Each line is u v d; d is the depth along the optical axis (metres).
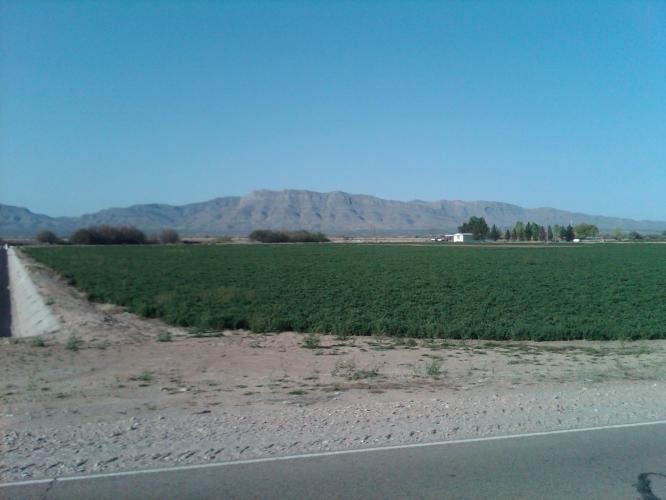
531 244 150.50
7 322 38.25
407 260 76.50
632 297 37.12
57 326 26.64
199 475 8.05
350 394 13.52
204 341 22.55
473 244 149.25
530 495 7.46
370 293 37.78
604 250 107.75
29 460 8.62
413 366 17.69
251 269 60.28
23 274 58.19
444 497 7.38
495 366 17.75
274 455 8.84
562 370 17.08
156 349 20.70
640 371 16.94
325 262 72.25
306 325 25.31
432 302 33.62
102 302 36.75
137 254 94.12
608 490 7.64
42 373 16.33
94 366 17.47
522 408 11.78
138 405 12.40
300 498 7.33
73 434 9.97
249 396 13.37
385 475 8.07
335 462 8.55
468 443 9.45
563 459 8.74
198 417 11.15
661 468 8.41
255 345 21.66
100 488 7.61
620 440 9.67
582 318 28.03
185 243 161.50
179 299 34.12
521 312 30.25
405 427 10.33
